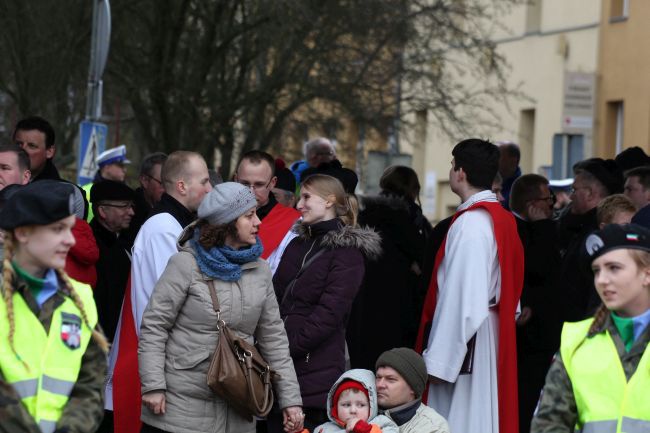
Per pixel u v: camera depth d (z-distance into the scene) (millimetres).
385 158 35250
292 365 13703
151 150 39688
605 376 9922
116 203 16797
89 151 31531
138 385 14766
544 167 41594
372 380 13758
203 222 13383
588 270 10797
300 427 13594
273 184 16641
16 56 39312
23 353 9594
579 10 49688
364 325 18109
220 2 37375
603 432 9828
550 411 10172
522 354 17594
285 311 15008
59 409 9688
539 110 51844
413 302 18844
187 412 13016
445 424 13930
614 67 47812
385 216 18469
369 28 37594
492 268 15391
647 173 17312
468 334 14914
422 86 40594
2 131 44375
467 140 15680
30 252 9680
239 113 39250
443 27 39906
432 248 16391
